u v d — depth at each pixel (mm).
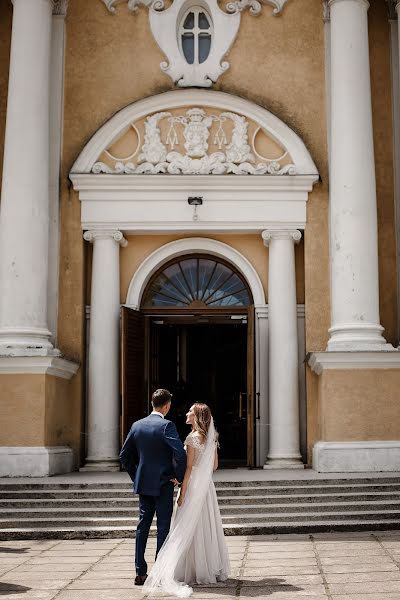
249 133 15336
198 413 7465
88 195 15062
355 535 9789
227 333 21828
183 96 15336
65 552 9109
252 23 15719
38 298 13930
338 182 14391
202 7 16016
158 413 7488
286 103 15445
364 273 14016
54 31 15594
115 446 14578
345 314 13938
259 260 15367
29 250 13938
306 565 7965
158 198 15055
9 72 14758
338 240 14234
